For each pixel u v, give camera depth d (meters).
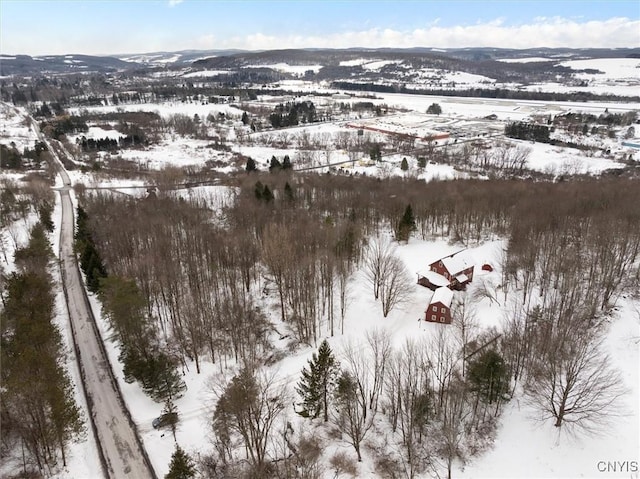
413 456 48.91
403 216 100.75
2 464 49.28
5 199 119.81
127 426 55.41
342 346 67.06
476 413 53.31
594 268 73.88
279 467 48.16
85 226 98.69
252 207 102.31
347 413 52.78
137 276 76.56
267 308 78.25
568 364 49.84
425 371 54.84
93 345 71.38
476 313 71.38
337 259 79.12
